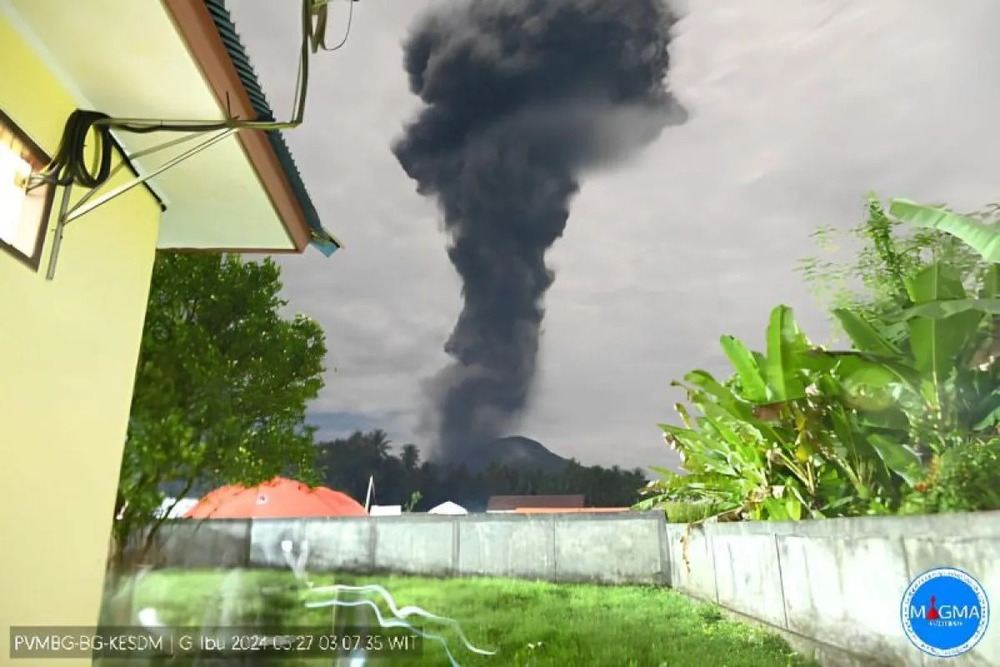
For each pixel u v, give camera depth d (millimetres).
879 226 6336
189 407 8500
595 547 12328
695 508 10812
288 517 14352
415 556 13539
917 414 5133
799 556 5898
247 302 9383
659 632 7051
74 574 3682
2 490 3090
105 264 4066
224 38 3467
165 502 9555
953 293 4906
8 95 3105
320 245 6059
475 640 7113
